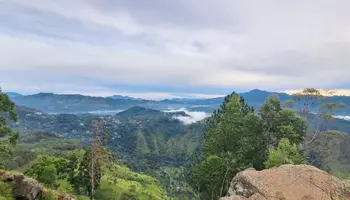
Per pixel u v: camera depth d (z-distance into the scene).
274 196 15.88
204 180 54.97
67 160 83.06
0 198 23.81
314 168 18.00
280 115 54.12
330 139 62.06
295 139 52.34
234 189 18.12
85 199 64.88
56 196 29.53
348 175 32.53
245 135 53.75
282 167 18.30
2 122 58.00
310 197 15.56
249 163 50.66
